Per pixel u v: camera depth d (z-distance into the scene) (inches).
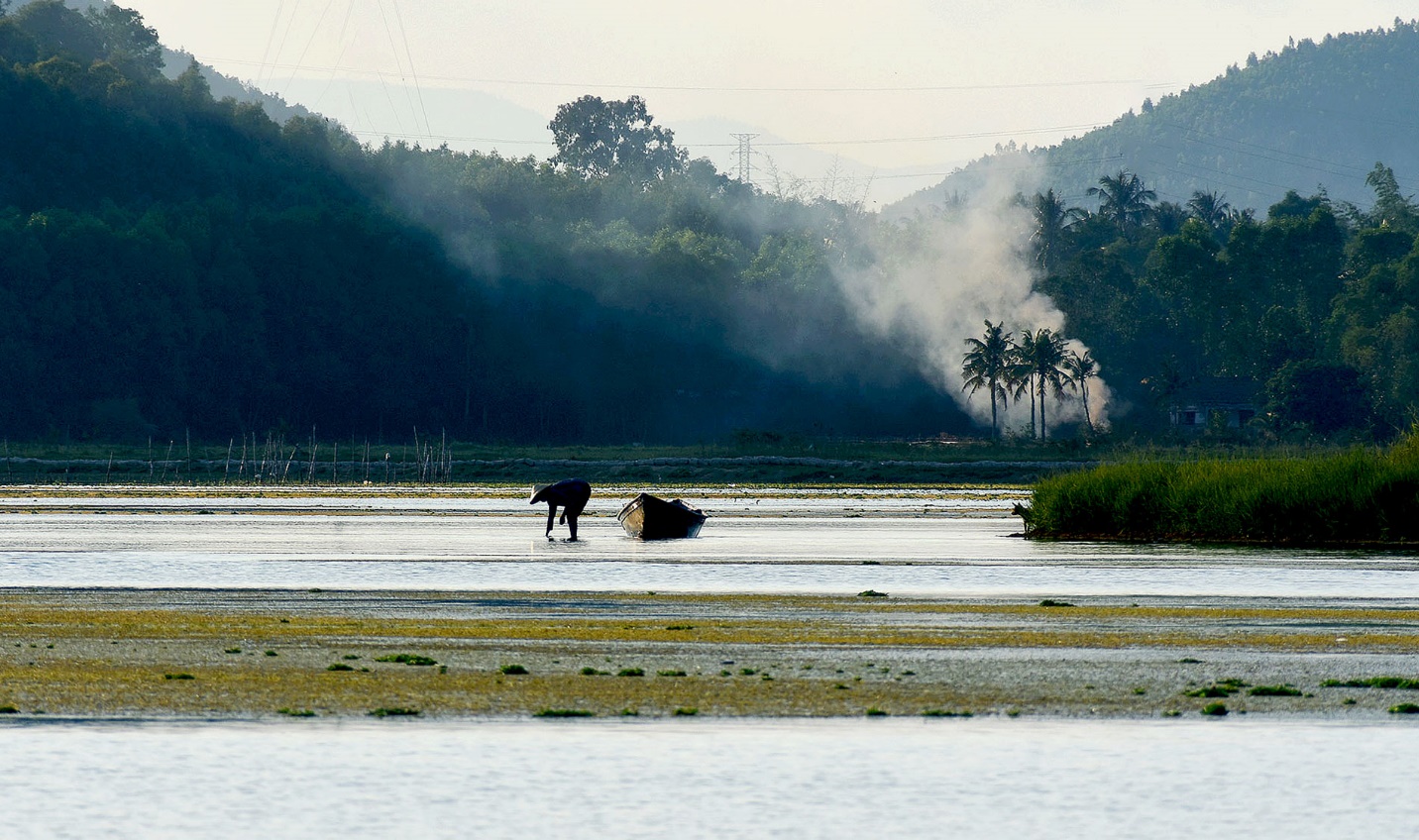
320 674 3678.6
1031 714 3307.1
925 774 2864.2
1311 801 2711.6
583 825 2581.2
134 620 4621.1
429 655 3971.5
